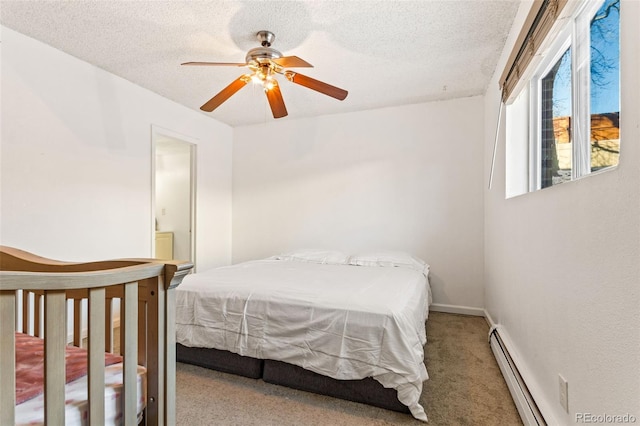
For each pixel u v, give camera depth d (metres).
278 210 4.22
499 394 1.77
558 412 1.30
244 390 1.82
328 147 3.96
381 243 3.69
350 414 1.60
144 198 3.19
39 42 2.36
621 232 0.87
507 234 2.26
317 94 3.31
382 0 1.89
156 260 1.09
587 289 1.07
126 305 0.94
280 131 4.22
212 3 1.93
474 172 3.34
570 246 1.21
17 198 2.26
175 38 2.32
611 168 0.94
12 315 0.68
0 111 2.17
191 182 3.91
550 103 1.82
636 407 0.81
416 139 3.56
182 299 2.12
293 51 2.48
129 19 2.10
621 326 0.87
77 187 2.62
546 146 1.87
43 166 2.40
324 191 3.97
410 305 1.85
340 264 3.26
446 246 3.44
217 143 4.21
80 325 1.19
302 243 4.09
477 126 3.33
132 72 2.86
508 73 2.10
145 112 3.21
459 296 3.38
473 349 2.38
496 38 2.29
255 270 2.78
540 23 1.52
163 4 1.94
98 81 2.77
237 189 4.45
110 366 1.02
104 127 2.82
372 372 1.61
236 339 1.94
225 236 4.36
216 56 2.58
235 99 3.48
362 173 3.79
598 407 0.99
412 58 2.59
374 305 1.73
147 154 3.23
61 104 2.51
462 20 2.09
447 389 1.83
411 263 3.06
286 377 1.85
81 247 2.64
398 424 1.53
